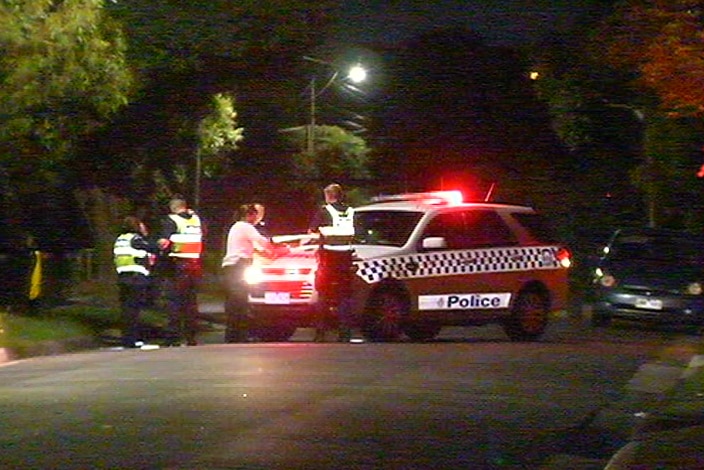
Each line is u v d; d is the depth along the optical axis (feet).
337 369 47.21
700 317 77.25
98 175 84.79
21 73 60.44
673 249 80.79
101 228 89.86
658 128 102.27
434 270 61.62
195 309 63.31
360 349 54.24
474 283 62.95
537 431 36.70
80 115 66.49
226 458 31.76
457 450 33.73
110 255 90.02
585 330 79.51
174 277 62.64
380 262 60.08
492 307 63.77
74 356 55.11
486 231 64.23
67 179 81.10
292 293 60.49
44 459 31.71
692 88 55.31
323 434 35.01
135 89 72.84
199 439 34.09
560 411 39.83
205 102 85.35
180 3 73.67
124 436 34.47
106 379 45.21
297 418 37.11
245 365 48.32
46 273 82.99
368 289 59.62
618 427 38.37
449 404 40.27
